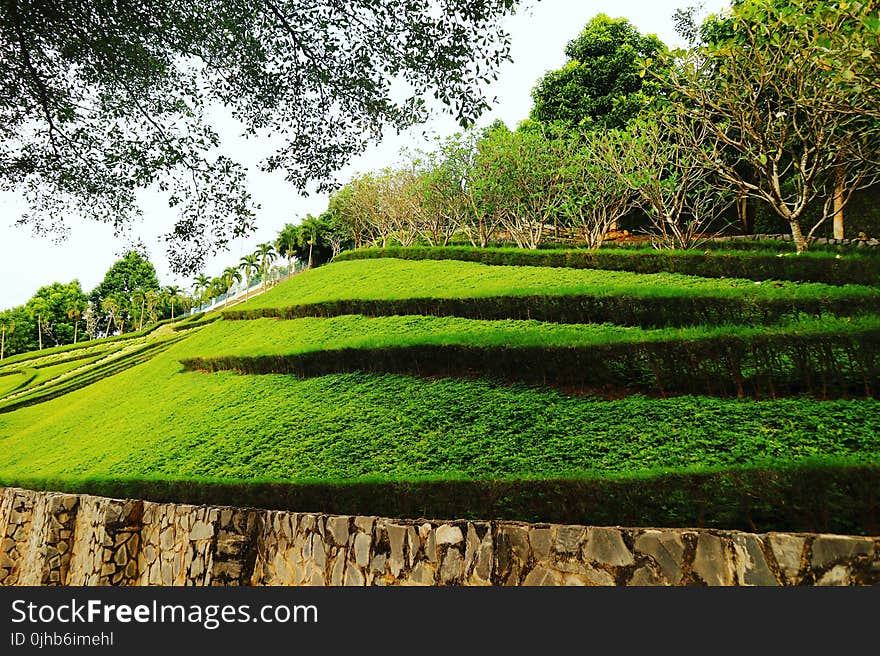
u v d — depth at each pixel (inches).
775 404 285.9
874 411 263.0
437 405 377.7
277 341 686.5
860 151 509.4
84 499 357.1
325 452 353.1
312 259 2689.5
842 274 466.9
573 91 1146.0
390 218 1616.6
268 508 287.9
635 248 848.3
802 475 184.2
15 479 478.6
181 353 867.4
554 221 1019.3
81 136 237.9
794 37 470.3
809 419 266.2
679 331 347.6
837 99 428.8
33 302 2898.6
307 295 931.3
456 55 204.1
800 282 485.1
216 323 1008.9
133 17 215.8
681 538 172.2
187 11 217.0
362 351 481.7
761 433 265.1
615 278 612.4
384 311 653.9
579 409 326.3
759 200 869.8
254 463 363.6
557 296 496.1
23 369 1636.3
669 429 284.5
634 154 715.4
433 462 308.2
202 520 284.0
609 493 209.9
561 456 284.0
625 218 1128.8
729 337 310.0
